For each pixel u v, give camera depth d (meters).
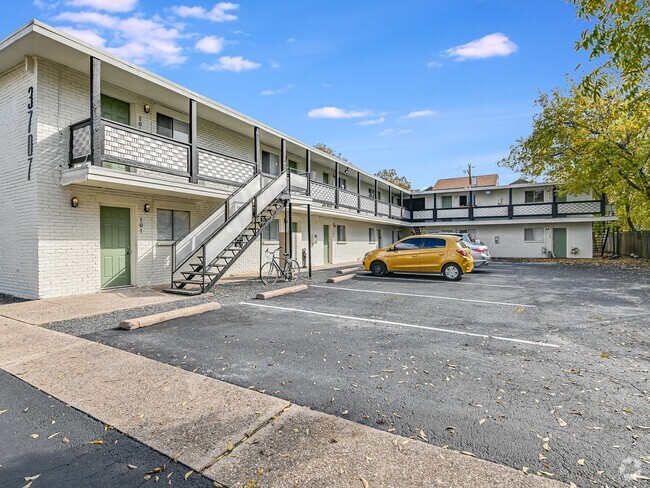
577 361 4.46
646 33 5.33
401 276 14.23
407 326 6.21
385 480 2.22
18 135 8.72
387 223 27.42
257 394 3.46
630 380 3.87
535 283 12.16
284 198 12.09
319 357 4.61
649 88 9.13
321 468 2.35
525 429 2.87
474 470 2.32
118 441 2.73
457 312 7.38
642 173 19.92
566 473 2.31
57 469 2.41
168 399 3.38
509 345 5.13
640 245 24.39
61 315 6.70
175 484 2.24
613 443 2.67
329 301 8.60
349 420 3.00
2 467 2.44
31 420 3.06
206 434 2.78
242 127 13.54
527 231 27.78
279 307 7.82
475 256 16.48
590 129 20.72
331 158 18.55
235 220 10.20
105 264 9.61
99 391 3.56
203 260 9.24
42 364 4.30
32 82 8.31
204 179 10.48
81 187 8.95
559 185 24.75
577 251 26.20
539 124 22.84
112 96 9.77
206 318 6.73
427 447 2.58
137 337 5.45
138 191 9.77
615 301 8.66
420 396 3.48
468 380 3.87
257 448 2.59
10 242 8.95
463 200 31.33
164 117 11.32
